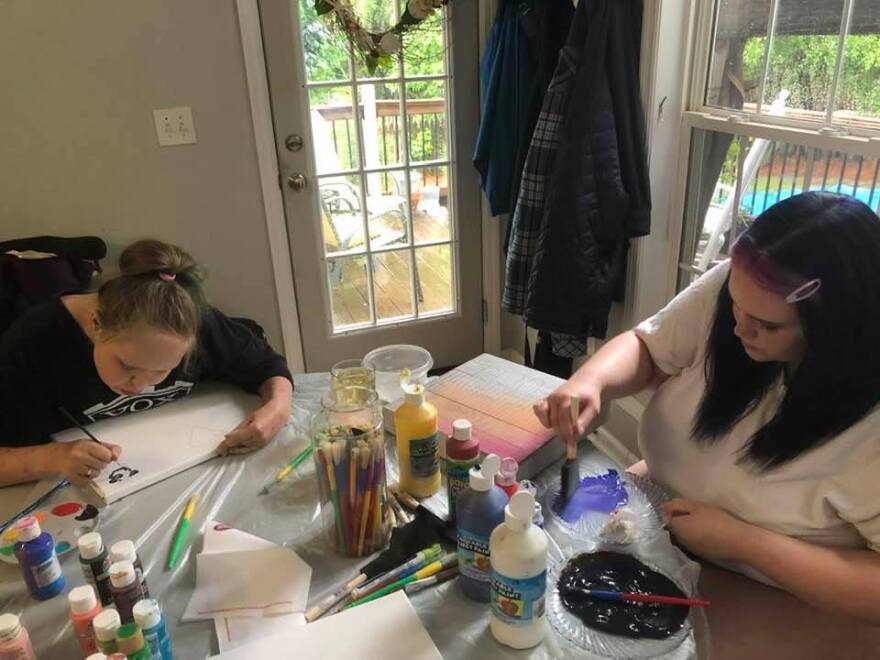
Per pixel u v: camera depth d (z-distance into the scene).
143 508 1.11
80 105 2.15
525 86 2.37
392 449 1.24
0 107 2.08
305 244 2.61
